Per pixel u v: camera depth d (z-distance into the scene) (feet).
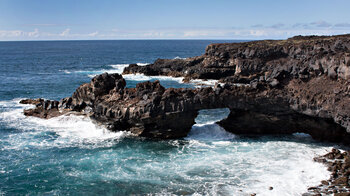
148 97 114.73
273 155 98.63
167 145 110.22
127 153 102.99
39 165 93.81
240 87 111.04
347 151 98.07
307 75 112.68
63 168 91.71
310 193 74.18
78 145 110.63
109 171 89.51
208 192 76.38
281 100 107.14
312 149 102.83
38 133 123.44
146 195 75.97
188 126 116.57
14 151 104.78
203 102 110.73
